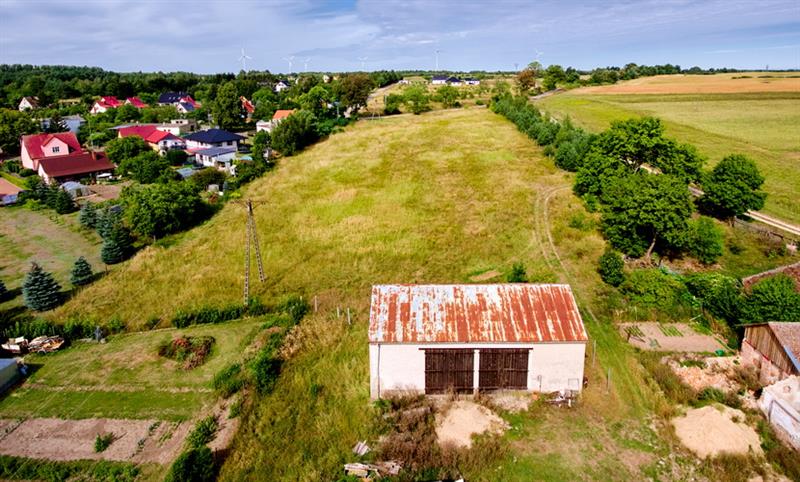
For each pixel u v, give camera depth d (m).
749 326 27.00
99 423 24.70
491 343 24.70
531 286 27.50
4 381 27.77
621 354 28.50
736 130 85.31
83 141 102.19
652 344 29.44
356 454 21.62
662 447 21.80
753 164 47.00
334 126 100.00
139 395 26.78
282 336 31.36
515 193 57.44
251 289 37.88
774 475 19.94
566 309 26.14
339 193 59.44
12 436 23.94
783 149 72.38
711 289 32.47
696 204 51.94
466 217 50.97
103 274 42.38
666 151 50.81
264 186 64.25
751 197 46.03
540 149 77.00
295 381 26.67
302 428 23.47
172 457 22.28
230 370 28.20
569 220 49.59
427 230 48.00
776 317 27.58
